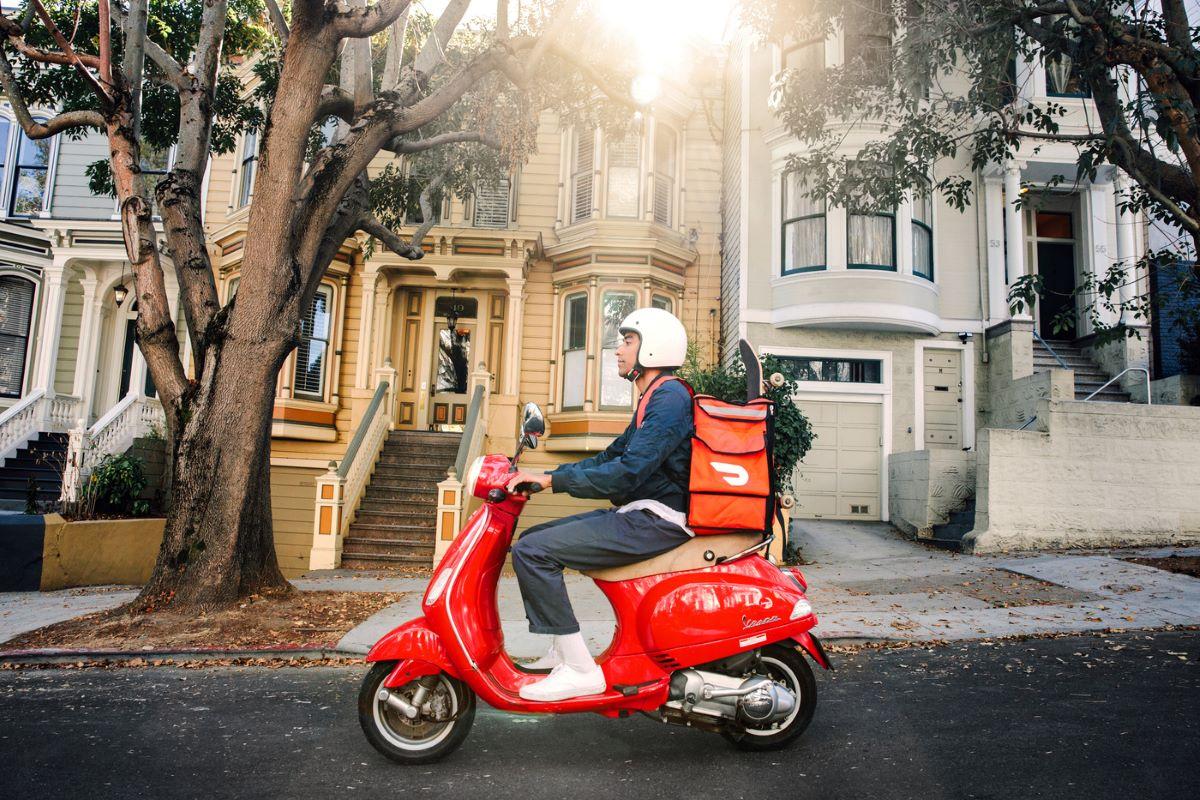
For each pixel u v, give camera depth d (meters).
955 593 7.96
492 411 14.70
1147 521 10.52
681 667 3.42
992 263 13.83
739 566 3.51
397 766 3.48
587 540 3.38
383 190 11.45
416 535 11.90
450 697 3.50
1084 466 10.59
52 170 16.38
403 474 13.34
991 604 7.40
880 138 12.98
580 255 15.22
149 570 10.79
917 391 13.55
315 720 4.21
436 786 3.24
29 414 14.50
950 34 9.03
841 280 13.08
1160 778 3.25
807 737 3.83
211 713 4.36
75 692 4.86
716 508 3.42
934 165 13.94
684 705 3.37
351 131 7.63
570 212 15.66
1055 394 11.57
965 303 13.83
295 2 6.82
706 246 15.95
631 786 3.23
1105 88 8.23
